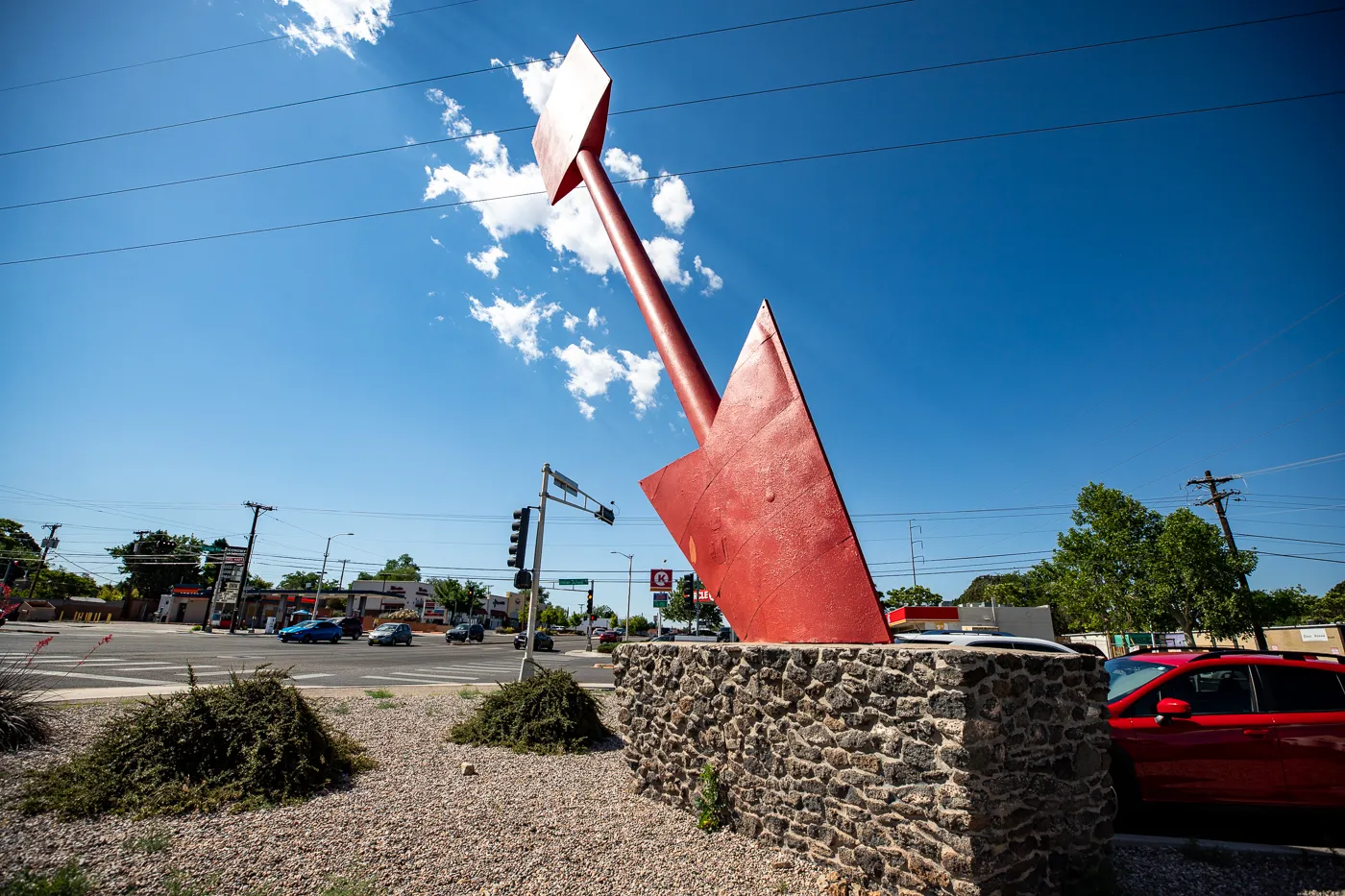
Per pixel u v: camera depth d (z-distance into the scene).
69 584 68.00
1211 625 27.06
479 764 7.30
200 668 16.52
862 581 5.90
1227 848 4.90
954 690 3.84
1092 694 4.69
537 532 17.70
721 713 5.51
